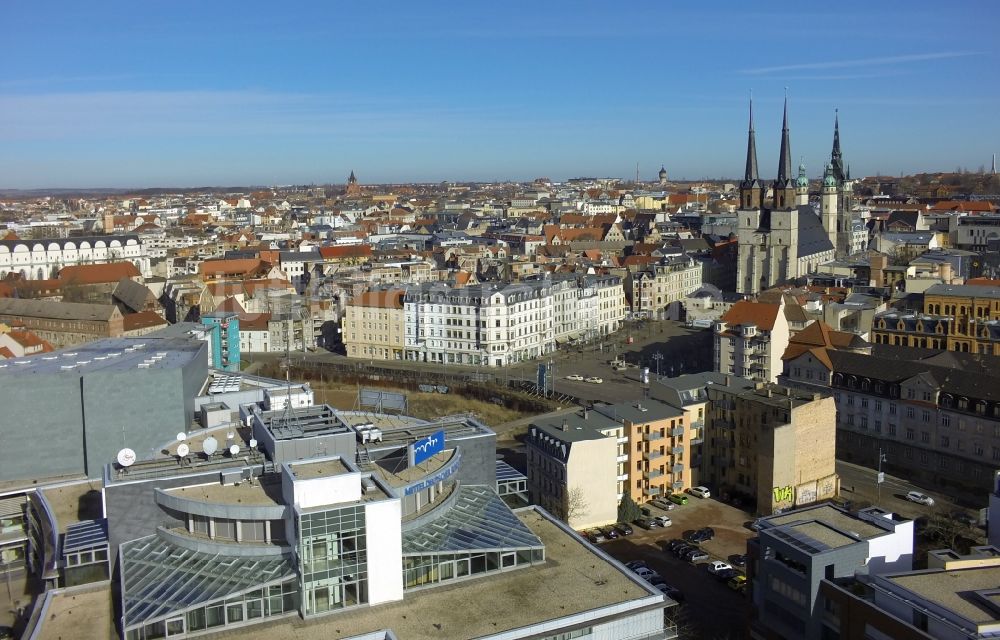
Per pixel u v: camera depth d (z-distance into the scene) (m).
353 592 92.88
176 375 145.50
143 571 93.88
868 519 110.38
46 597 97.19
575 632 90.38
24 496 139.00
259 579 90.38
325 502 92.69
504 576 100.00
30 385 143.25
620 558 147.00
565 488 156.38
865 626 93.25
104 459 143.75
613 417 169.62
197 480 102.00
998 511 120.44
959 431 171.88
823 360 197.62
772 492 160.12
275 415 118.38
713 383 182.38
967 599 87.44
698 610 129.00
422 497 106.06
